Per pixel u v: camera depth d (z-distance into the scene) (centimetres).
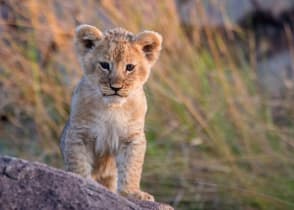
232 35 1658
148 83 1344
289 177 1300
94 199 632
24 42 1412
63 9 1368
